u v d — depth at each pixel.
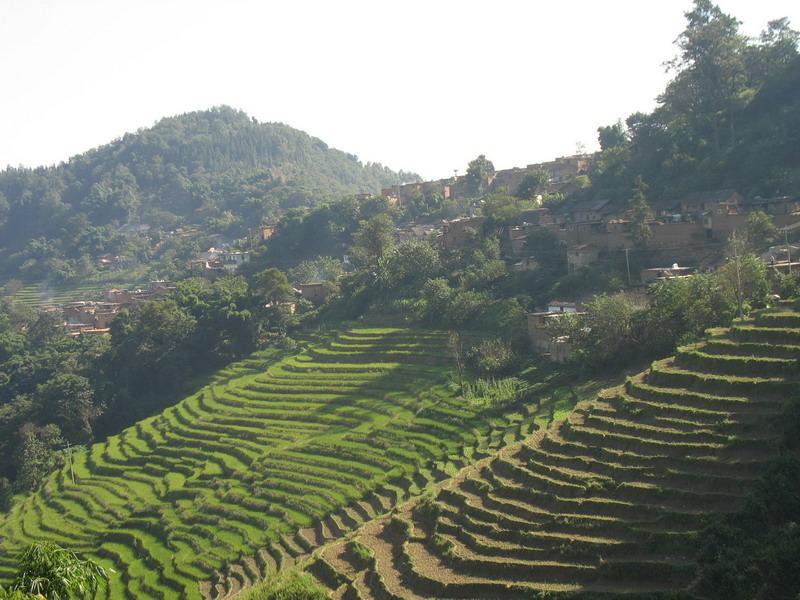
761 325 58.41
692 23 127.19
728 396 52.34
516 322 93.31
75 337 150.25
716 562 39.69
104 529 81.12
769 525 41.47
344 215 175.00
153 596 64.75
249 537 69.38
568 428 56.38
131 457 98.25
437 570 47.00
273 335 130.50
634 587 41.00
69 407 115.56
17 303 193.00
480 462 60.59
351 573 50.12
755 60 127.69
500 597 43.12
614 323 75.88
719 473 46.16
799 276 70.19
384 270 124.50
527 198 145.12
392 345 106.62
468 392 83.94
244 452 88.00
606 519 45.81
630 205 109.00
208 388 115.31
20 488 101.00
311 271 154.38
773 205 96.38
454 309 104.12
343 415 90.75
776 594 37.06
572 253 103.31
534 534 46.94
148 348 128.75
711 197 106.19
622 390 59.44
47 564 26.48
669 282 76.06
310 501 72.38
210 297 136.38
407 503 59.19
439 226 158.12
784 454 44.47
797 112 110.56
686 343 66.06
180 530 74.75
